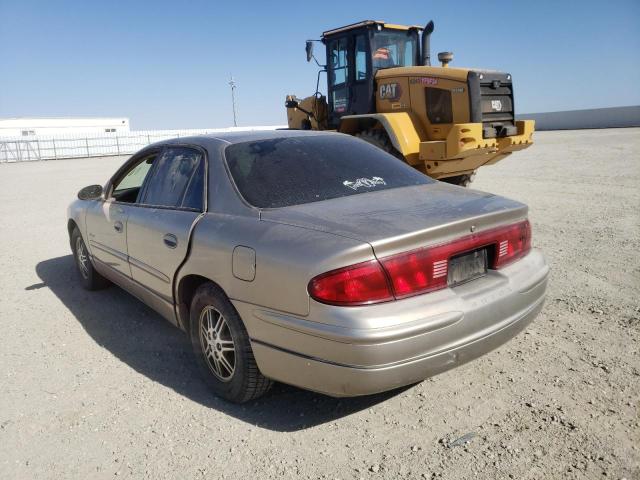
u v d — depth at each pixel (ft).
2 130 194.49
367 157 12.12
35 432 9.72
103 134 139.85
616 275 16.10
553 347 11.66
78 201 17.85
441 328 8.13
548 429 8.81
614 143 74.90
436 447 8.60
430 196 10.39
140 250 12.62
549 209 27.40
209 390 10.97
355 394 8.05
